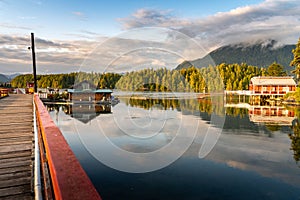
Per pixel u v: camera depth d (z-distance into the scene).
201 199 4.90
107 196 4.80
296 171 6.72
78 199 0.65
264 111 22.50
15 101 10.20
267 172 6.56
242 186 5.59
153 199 4.77
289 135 11.88
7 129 4.57
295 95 31.06
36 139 2.46
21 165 2.71
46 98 29.14
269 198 5.07
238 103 32.12
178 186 5.30
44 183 1.56
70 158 1.00
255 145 9.66
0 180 2.30
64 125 12.25
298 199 5.04
